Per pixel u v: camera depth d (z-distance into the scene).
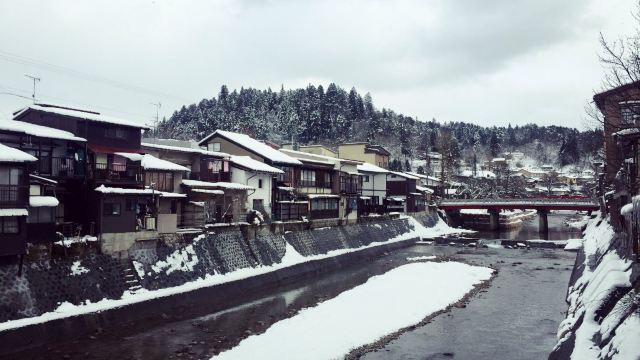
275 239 43.47
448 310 29.86
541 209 76.38
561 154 192.00
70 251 26.39
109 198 29.20
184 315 28.11
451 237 72.06
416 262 49.31
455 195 104.25
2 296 22.31
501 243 64.94
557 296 33.75
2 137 28.25
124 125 34.53
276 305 31.42
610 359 13.73
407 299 31.97
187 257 33.41
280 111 159.25
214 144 55.12
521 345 23.09
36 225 25.28
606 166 40.34
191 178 45.19
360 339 23.78
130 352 21.75
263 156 50.56
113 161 32.94
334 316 27.58
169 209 36.66
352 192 63.16
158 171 36.34
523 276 41.84
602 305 18.52
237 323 26.91
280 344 22.48
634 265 19.50
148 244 31.28
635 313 14.73
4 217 22.89
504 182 119.31
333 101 169.62
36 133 28.92
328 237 51.84
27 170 23.89
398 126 169.38
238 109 164.12
